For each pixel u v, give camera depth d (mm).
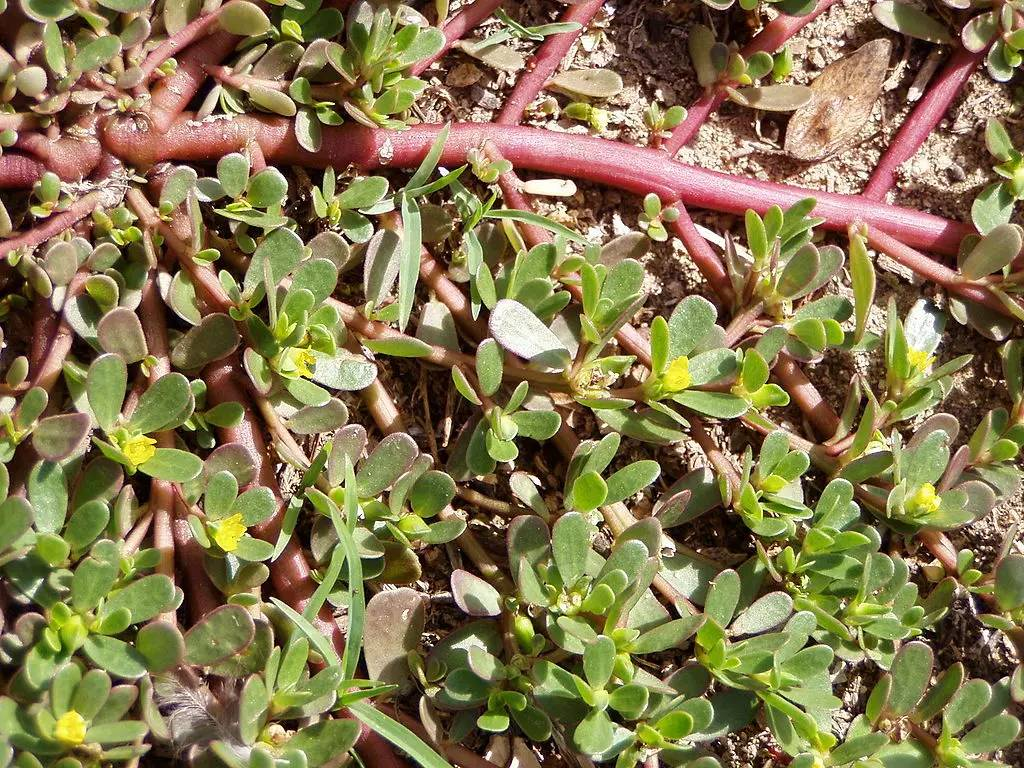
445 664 293
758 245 312
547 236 322
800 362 338
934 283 344
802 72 354
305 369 288
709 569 311
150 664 259
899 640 313
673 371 294
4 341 297
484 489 318
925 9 354
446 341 312
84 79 290
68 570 268
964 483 311
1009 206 341
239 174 287
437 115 333
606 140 332
